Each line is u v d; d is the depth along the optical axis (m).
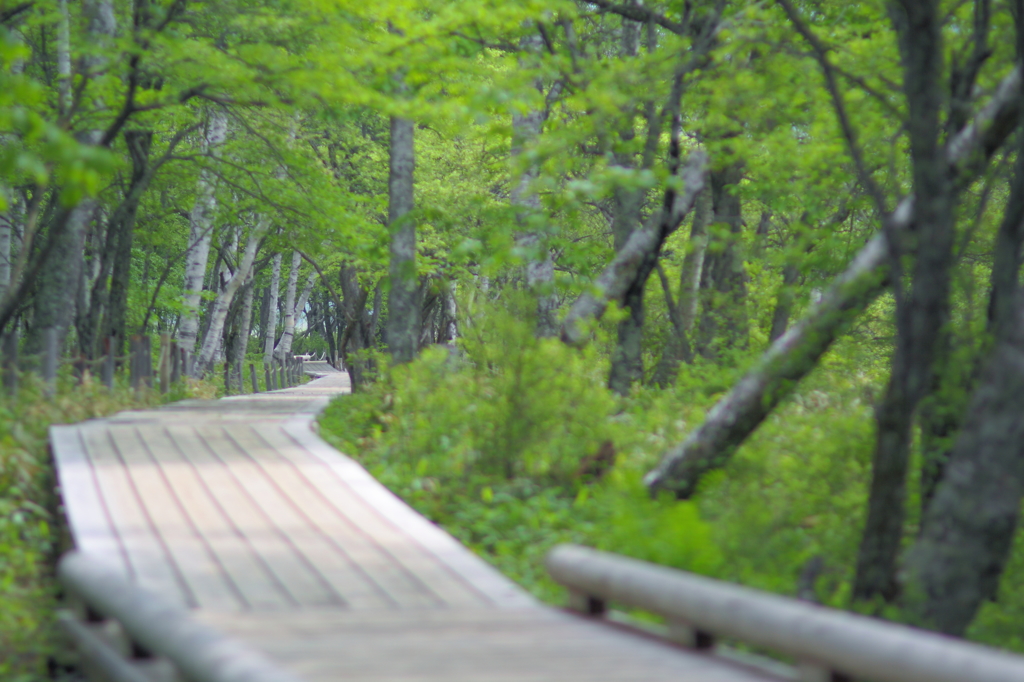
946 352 8.55
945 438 8.83
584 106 11.94
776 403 9.96
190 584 6.71
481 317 11.68
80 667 6.83
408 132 17.36
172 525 8.28
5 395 13.40
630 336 15.54
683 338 19.00
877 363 13.92
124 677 5.25
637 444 11.75
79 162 5.90
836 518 9.45
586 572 6.09
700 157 15.27
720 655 5.34
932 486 9.09
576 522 9.58
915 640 4.12
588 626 6.01
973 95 8.77
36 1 14.57
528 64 12.60
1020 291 7.20
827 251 12.18
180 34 15.33
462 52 14.08
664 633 5.79
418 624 5.92
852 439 10.22
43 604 8.42
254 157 21.72
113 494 9.27
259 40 15.25
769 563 7.84
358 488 9.79
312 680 4.67
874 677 4.22
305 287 48.59
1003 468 6.93
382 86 13.81
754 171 14.64
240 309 38.84
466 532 9.64
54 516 10.41
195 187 24.17
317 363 72.00
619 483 9.67
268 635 5.59
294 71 13.62
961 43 9.40
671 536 7.30
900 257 7.46
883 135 11.20
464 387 12.53
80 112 15.70
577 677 4.80
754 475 9.88
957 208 8.81
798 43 10.84
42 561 9.56
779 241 16.03
